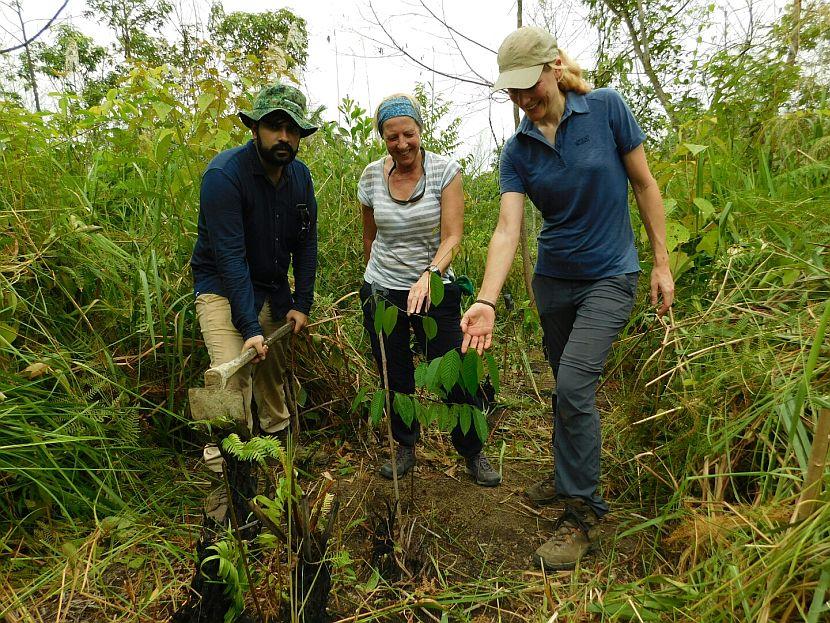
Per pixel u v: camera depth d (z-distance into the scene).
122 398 2.51
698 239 3.17
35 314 2.65
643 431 2.72
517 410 3.64
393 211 2.59
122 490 2.43
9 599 1.88
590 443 2.18
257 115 2.22
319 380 3.25
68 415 2.32
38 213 2.82
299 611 1.66
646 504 2.49
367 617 1.86
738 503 2.01
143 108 3.30
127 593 1.95
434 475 2.88
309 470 2.86
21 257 2.64
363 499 2.60
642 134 2.21
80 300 2.83
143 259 2.94
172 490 2.50
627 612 1.74
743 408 2.26
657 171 3.41
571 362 2.19
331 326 3.33
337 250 3.86
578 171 2.18
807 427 1.96
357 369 3.34
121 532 2.20
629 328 3.46
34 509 2.18
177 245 3.07
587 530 2.20
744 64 4.14
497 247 2.26
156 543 2.17
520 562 2.23
